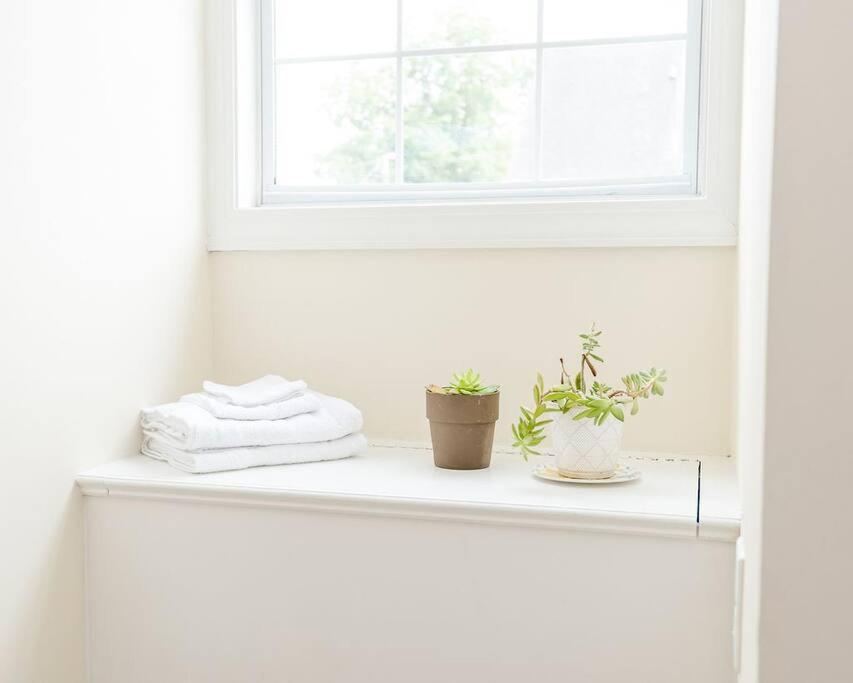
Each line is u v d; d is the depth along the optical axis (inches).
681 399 71.2
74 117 62.2
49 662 61.1
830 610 34.3
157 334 72.6
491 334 74.3
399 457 70.4
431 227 74.1
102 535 63.8
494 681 56.4
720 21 68.2
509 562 55.9
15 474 57.7
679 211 69.4
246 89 80.0
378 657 58.4
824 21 33.6
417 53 78.5
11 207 56.6
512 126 77.0
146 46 70.2
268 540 60.2
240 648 61.1
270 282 79.0
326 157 81.7
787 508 34.6
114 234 66.9
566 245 71.5
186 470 63.6
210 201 79.4
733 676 52.7
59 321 61.2
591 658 54.9
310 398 69.5
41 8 58.9
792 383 34.4
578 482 60.4
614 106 74.7
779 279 34.4
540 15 75.6
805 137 33.9
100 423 65.9
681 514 53.1
